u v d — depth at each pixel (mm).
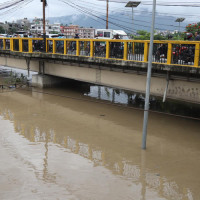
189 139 10789
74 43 15836
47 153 9352
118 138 10867
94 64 15492
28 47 18656
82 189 7105
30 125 12266
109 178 7707
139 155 9281
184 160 8930
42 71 20266
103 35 23719
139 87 13305
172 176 7859
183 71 10320
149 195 6875
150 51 8883
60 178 7660
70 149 9727
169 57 10836
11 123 12469
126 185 7348
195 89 10820
